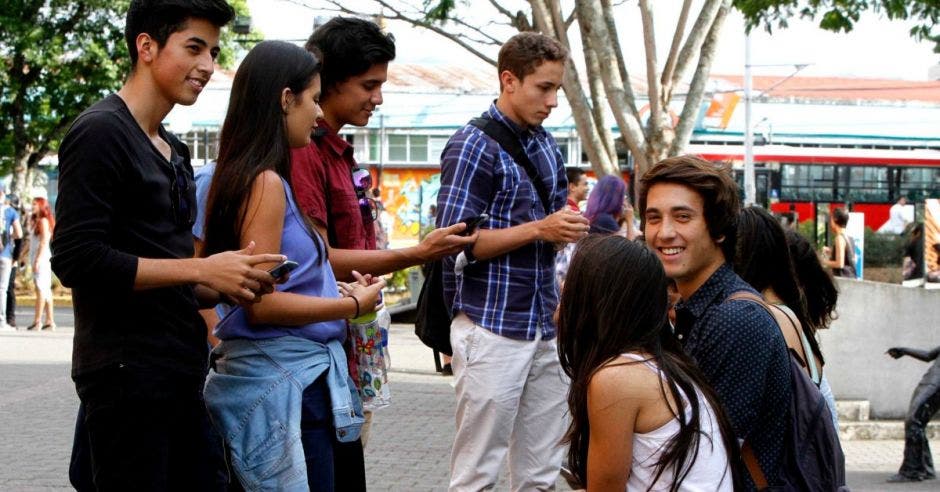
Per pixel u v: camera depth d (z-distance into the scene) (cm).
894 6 1265
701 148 3603
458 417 534
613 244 320
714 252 358
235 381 389
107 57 2725
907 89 5259
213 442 383
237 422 388
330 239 455
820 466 344
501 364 519
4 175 2988
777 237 412
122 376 356
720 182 353
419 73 4712
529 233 509
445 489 754
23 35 2592
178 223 375
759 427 341
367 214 476
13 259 1966
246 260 350
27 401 1110
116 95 370
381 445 906
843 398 1055
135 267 345
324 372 397
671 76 1188
